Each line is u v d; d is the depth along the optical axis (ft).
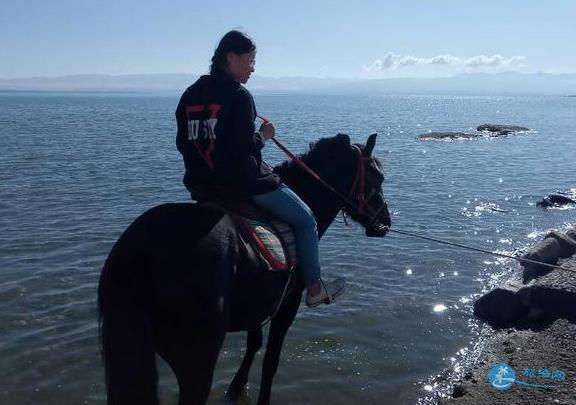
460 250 40.16
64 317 26.84
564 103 652.07
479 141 136.36
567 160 97.76
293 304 17.72
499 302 28.53
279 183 16.30
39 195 55.52
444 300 31.01
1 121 189.16
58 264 33.94
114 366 12.23
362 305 29.96
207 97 15.30
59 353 23.61
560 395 20.21
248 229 15.16
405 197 59.82
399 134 160.97
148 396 12.21
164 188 61.11
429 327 27.78
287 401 21.26
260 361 23.79
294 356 24.39
